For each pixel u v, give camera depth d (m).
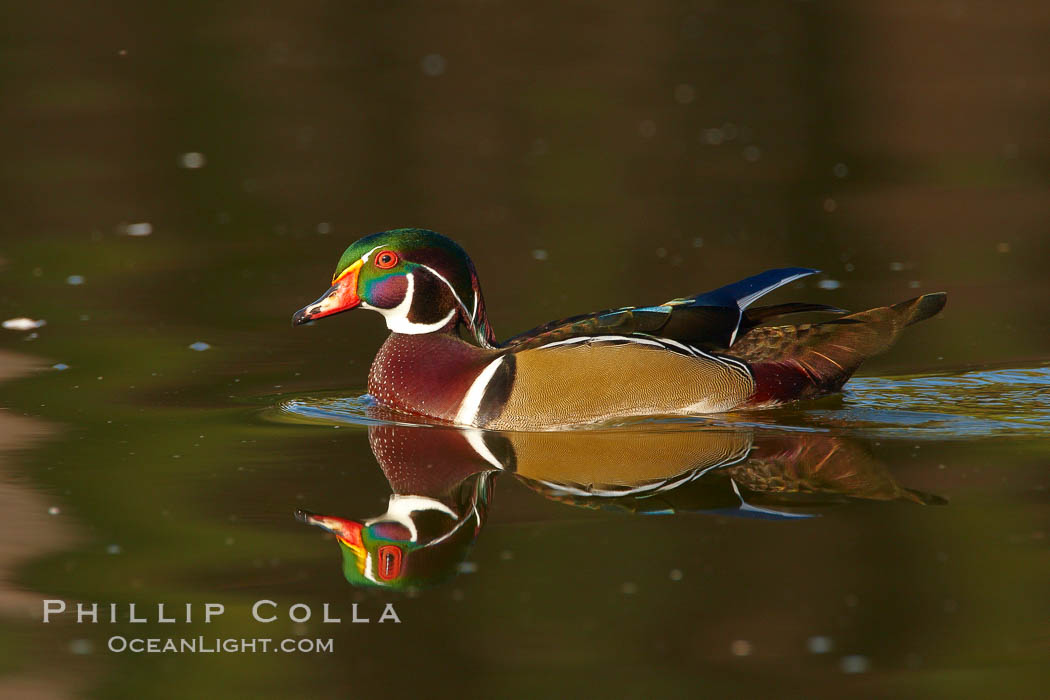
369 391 14.41
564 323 13.99
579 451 12.76
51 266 19.78
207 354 15.97
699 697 8.51
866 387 14.48
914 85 29.97
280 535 10.80
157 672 8.96
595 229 21.16
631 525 10.91
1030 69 30.81
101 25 34.19
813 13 36.22
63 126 27.25
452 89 29.98
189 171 24.75
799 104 28.77
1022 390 14.24
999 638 9.06
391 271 14.14
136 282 18.98
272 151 25.95
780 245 20.12
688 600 9.61
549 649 9.06
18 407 13.99
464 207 22.52
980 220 21.17
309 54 32.47
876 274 18.69
